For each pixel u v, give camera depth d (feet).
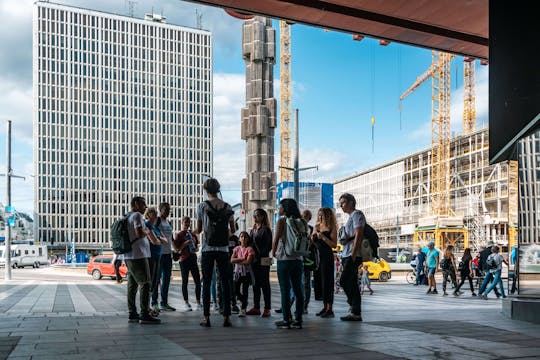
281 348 18.04
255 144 137.18
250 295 52.75
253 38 138.31
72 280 98.58
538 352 17.52
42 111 395.55
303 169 115.44
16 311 33.63
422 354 17.04
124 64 424.05
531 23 24.97
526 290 29.37
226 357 16.31
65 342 19.20
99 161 410.93
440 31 47.80
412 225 335.67
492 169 299.38
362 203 460.14
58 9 405.39
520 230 29.94
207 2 41.16
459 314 31.35
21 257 209.15
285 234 23.38
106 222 410.31
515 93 26.55
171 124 437.58
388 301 46.55
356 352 17.31
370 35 48.62
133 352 17.13
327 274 28.78
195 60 451.53
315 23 45.62
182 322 26.08
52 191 394.73
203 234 24.35
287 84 293.84
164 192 430.20
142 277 25.12
